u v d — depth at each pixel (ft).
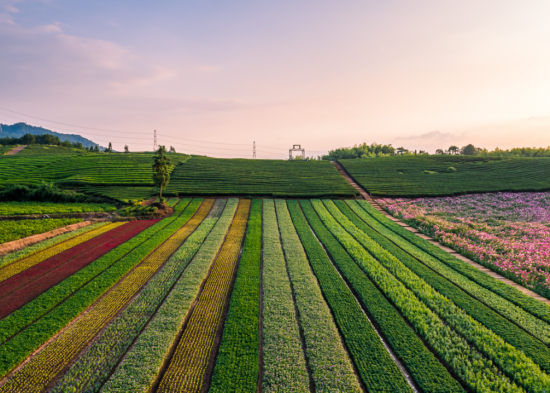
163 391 39.78
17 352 46.11
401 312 60.44
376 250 96.58
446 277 77.25
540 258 87.61
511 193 186.60
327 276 76.33
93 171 231.91
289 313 58.49
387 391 40.14
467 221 134.00
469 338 50.96
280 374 42.88
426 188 203.92
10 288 67.62
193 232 118.93
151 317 57.62
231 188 207.62
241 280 72.90
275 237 111.24
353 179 241.76
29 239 99.50
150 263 84.07
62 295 63.72
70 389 39.70
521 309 60.90
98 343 48.80
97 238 106.73
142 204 165.27
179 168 263.29
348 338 51.26
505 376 43.68
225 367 43.88
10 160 268.21
